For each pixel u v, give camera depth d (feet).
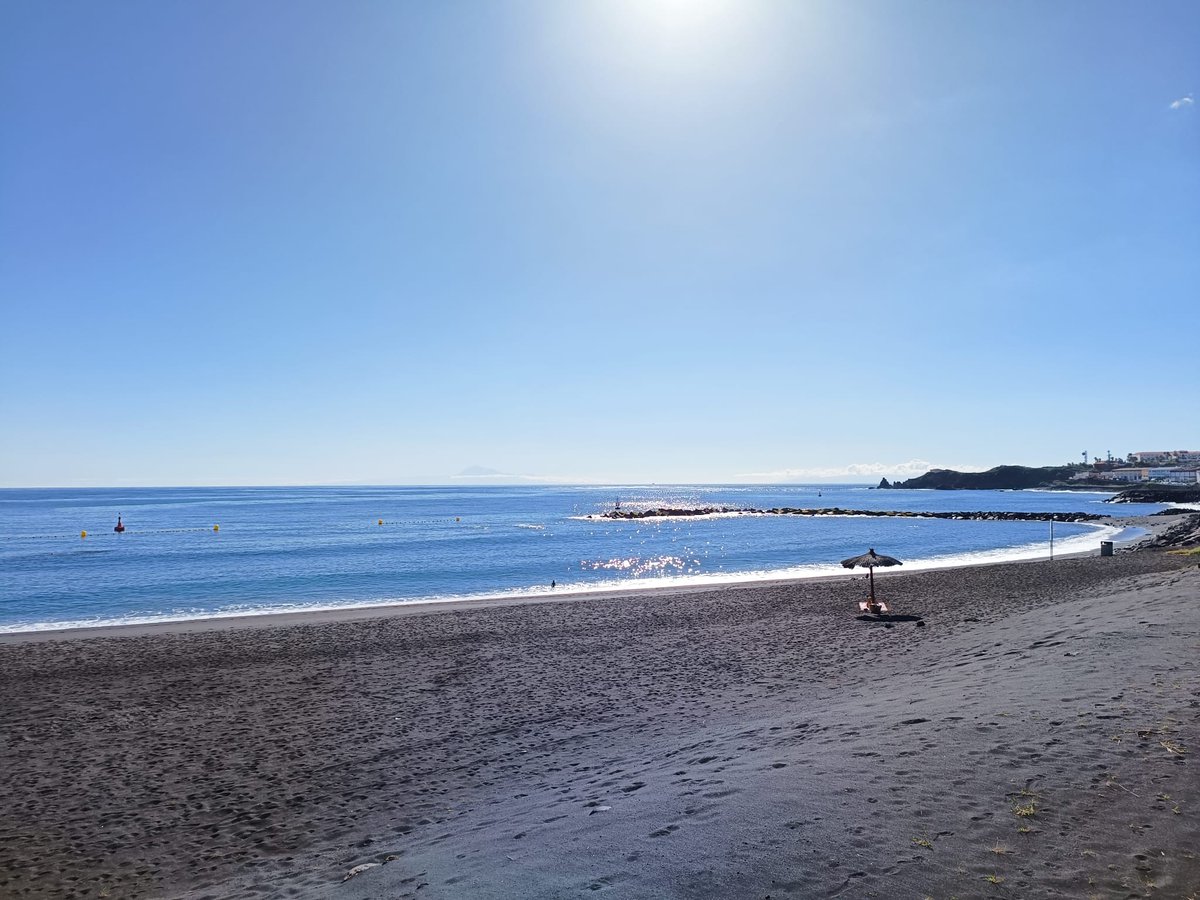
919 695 38.50
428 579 140.56
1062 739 26.63
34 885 27.12
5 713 51.19
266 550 194.80
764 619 85.92
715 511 447.42
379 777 37.40
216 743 44.09
